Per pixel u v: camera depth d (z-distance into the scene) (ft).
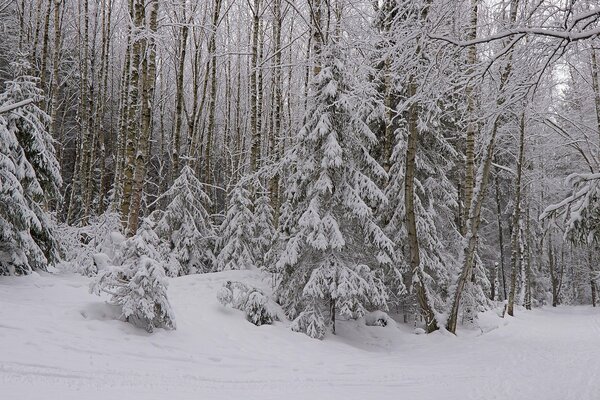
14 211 33.06
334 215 42.04
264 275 49.26
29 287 32.68
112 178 104.94
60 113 102.89
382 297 41.88
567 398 21.85
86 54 72.38
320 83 42.09
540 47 22.75
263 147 108.17
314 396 21.13
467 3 33.60
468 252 47.42
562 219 23.75
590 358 34.53
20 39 72.90
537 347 40.83
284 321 40.06
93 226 48.39
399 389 23.89
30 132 37.01
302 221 39.78
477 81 24.40
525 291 99.81
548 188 99.04
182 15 69.41
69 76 92.27
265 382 23.34
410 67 28.43
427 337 44.01
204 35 81.25
